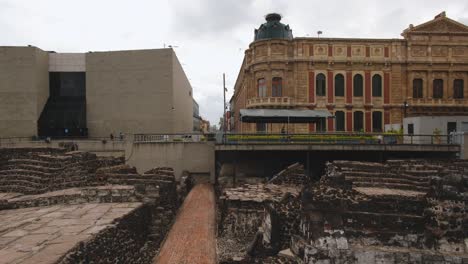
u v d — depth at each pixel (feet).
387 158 93.86
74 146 100.73
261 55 132.57
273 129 129.18
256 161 101.91
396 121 135.03
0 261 23.72
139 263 37.76
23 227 33.12
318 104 131.34
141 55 128.88
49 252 25.53
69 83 135.44
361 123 133.69
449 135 90.02
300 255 31.30
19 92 126.00
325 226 29.84
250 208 48.73
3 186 56.95
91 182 57.52
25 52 125.70
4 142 114.32
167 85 128.36
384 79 134.92
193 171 97.40
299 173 67.31
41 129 127.95
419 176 49.21
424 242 29.19
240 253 40.42
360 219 30.04
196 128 330.54
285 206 38.63
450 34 137.49
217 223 53.88
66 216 37.78
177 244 44.75
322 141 93.86
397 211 30.58
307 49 131.64
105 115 129.90
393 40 134.92
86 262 27.32
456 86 139.85
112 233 33.06
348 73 132.98
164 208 52.70
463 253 28.48
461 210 28.99
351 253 29.01
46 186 56.13
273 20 153.69
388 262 28.68
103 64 130.11
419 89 138.00
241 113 96.48
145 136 118.32
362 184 45.96
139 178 59.06
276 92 131.64
